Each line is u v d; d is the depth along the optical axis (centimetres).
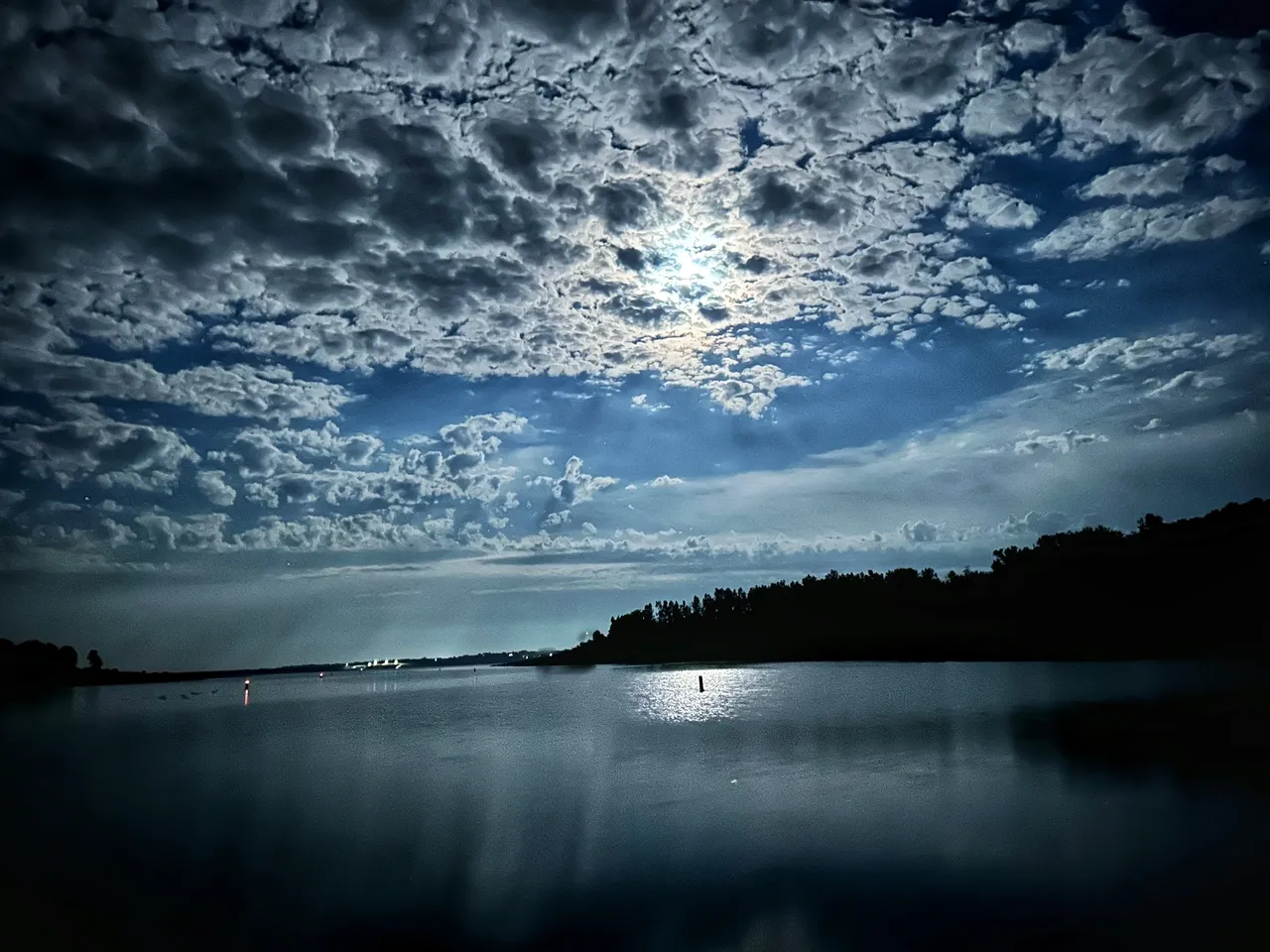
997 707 5231
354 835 2345
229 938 1515
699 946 1385
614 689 10775
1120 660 10181
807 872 1766
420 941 1466
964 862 1766
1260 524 12538
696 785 2952
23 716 9194
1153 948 1266
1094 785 2494
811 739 4144
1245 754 2961
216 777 3666
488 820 2500
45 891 1822
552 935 1473
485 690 12681
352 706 9712
